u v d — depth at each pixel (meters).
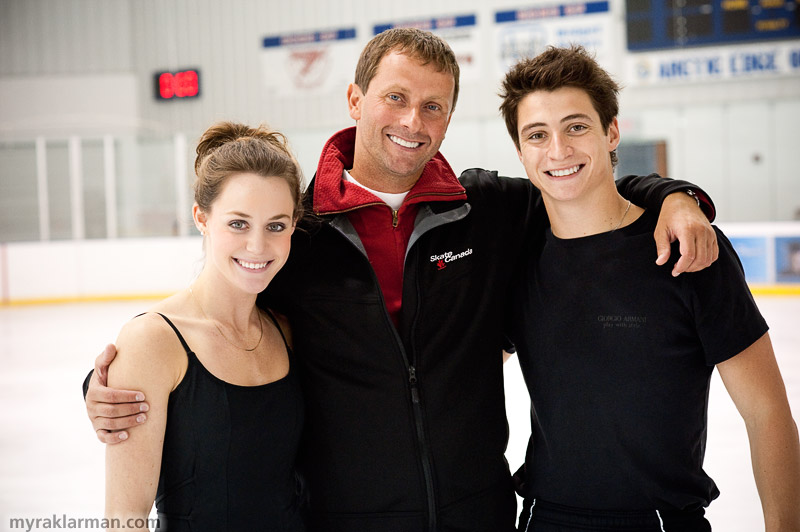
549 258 1.76
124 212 12.13
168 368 1.52
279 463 1.64
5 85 14.12
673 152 11.56
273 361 1.68
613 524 1.71
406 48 1.78
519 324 1.83
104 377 1.51
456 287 1.78
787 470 1.59
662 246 1.60
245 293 1.63
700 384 1.69
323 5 13.45
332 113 13.57
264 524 1.62
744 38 11.84
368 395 1.70
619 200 1.74
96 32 13.91
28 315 10.77
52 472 4.08
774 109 11.23
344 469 1.71
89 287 12.13
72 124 14.07
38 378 6.59
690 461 1.69
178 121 13.88
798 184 11.21
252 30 13.64
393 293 1.79
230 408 1.56
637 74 12.26
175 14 13.77
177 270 11.97
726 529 3.15
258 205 1.55
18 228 12.27
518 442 4.29
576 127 1.66
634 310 1.67
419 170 1.84
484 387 1.78
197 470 1.55
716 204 11.51
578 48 1.70
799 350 6.64
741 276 1.66
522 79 1.69
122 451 1.49
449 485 1.71
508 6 12.78
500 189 1.92
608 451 1.70
